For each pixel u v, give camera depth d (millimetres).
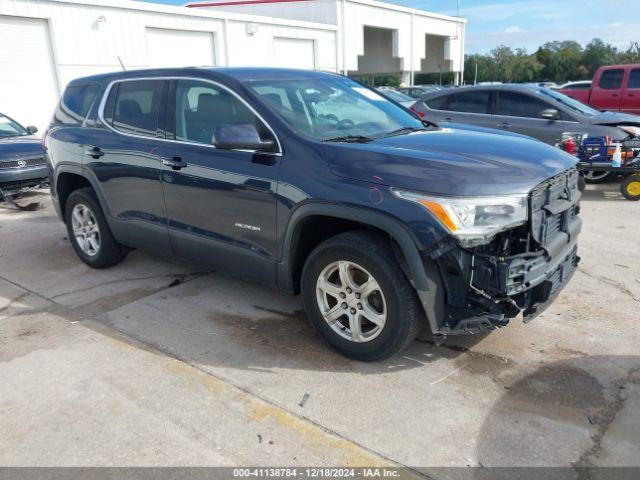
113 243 5133
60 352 3705
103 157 4711
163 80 4375
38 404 3127
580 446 2674
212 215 3949
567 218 3570
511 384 3197
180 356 3615
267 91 3891
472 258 3020
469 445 2705
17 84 15727
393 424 2877
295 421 2918
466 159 3189
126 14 18031
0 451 2756
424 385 3213
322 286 3482
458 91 9734
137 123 4527
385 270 3121
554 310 4133
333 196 3207
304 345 3719
